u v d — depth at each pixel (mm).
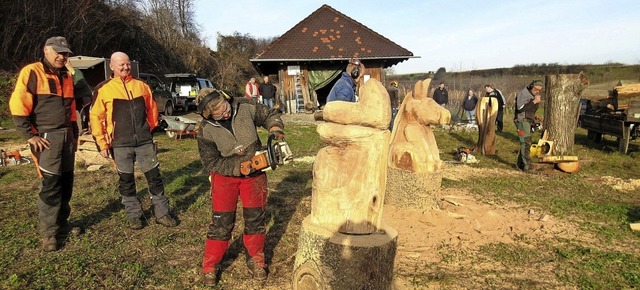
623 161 9914
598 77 30984
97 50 22688
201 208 5371
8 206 5191
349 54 20062
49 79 3871
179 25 42781
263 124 3492
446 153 11031
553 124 9148
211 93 3213
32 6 17984
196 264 3822
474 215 5195
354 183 2572
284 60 19672
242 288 3445
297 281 2734
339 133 2600
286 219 5070
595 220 5465
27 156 8258
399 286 3520
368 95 2559
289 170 7844
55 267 3592
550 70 33406
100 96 4289
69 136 4066
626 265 4062
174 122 11750
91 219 4816
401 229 4723
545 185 7438
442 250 4281
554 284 3688
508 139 13445
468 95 16312
